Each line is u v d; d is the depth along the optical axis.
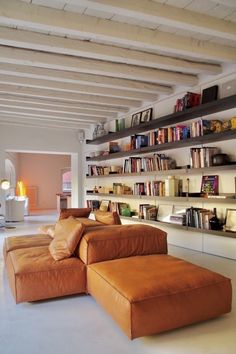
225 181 4.19
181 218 4.68
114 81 4.76
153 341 2.04
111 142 6.68
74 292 2.74
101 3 2.58
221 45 3.74
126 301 1.96
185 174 4.82
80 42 3.55
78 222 3.02
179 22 2.89
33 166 12.35
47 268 2.66
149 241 3.00
